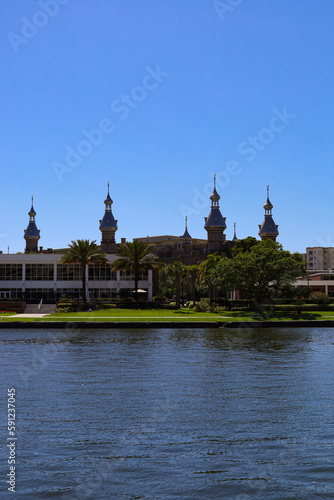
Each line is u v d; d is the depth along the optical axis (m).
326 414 24.66
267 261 90.50
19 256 110.38
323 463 18.58
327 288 130.50
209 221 180.12
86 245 96.88
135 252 99.44
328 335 62.91
